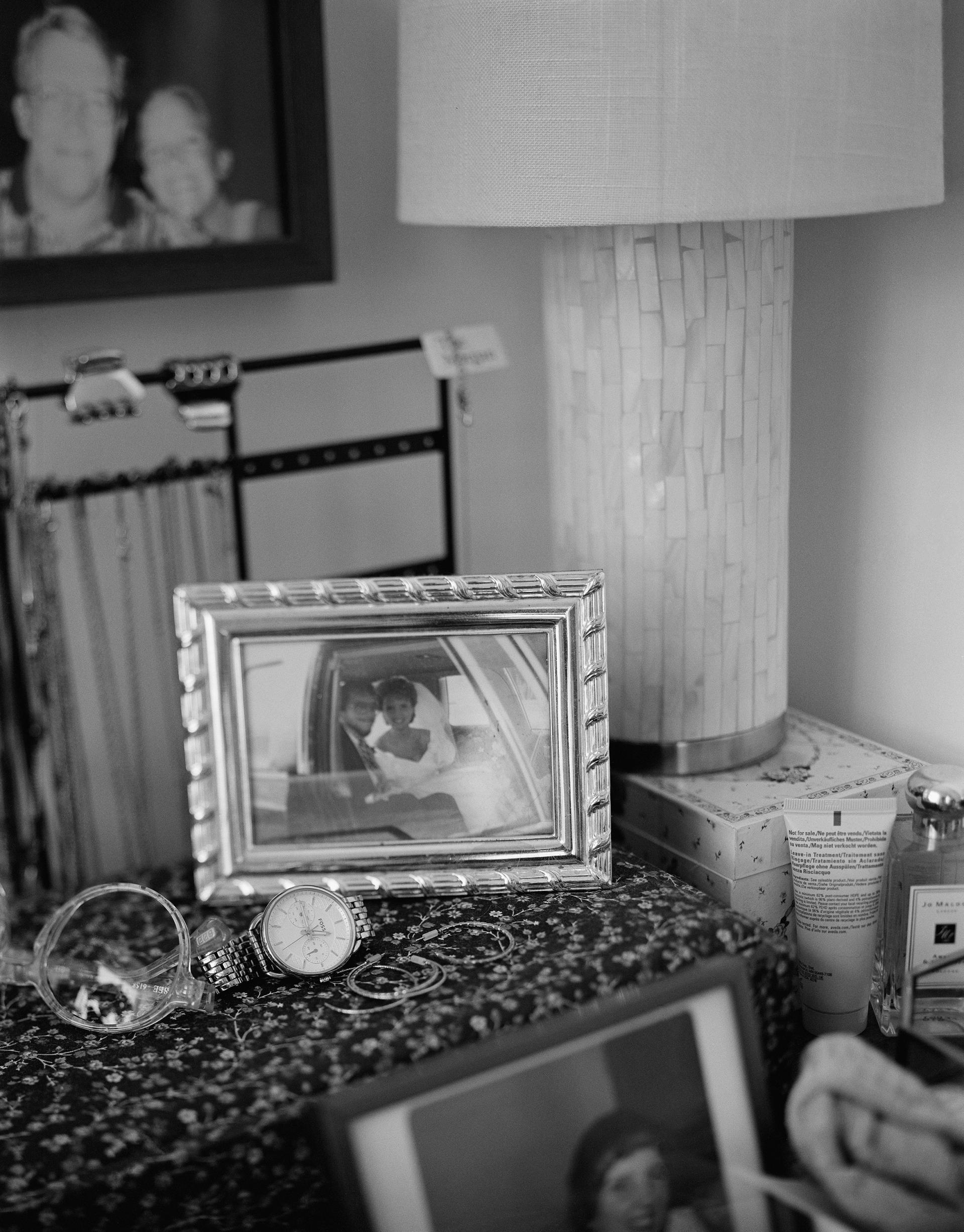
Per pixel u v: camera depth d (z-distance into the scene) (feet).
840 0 2.22
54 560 3.28
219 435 3.60
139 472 3.27
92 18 3.02
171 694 3.69
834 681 3.33
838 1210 2.07
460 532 3.97
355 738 2.66
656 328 2.60
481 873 2.63
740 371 2.65
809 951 2.62
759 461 2.74
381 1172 2.02
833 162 2.28
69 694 3.38
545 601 2.61
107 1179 1.99
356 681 2.65
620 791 2.91
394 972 2.39
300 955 2.42
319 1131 2.03
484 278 3.83
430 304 3.77
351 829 2.68
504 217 2.38
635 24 2.19
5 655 3.32
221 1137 2.04
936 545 2.95
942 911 2.45
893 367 2.94
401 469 3.84
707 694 2.82
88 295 3.15
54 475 3.37
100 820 3.68
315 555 3.78
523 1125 2.09
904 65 2.33
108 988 2.49
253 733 2.67
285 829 2.69
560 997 2.29
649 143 2.24
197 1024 2.33
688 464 2.68
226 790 2.68
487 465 3.96
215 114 3.21
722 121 2.22
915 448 2.94
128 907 2.97
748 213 2.26
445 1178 2.05
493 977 2.34
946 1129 1.99
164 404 3.51
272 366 3.22
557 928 2.48
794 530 3.33
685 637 2.78
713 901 2.55
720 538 2.73
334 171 3.53
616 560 2.78
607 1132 2.13
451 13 2.36
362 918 2.47
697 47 2.18
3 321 3.25
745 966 2.27
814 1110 2.08
